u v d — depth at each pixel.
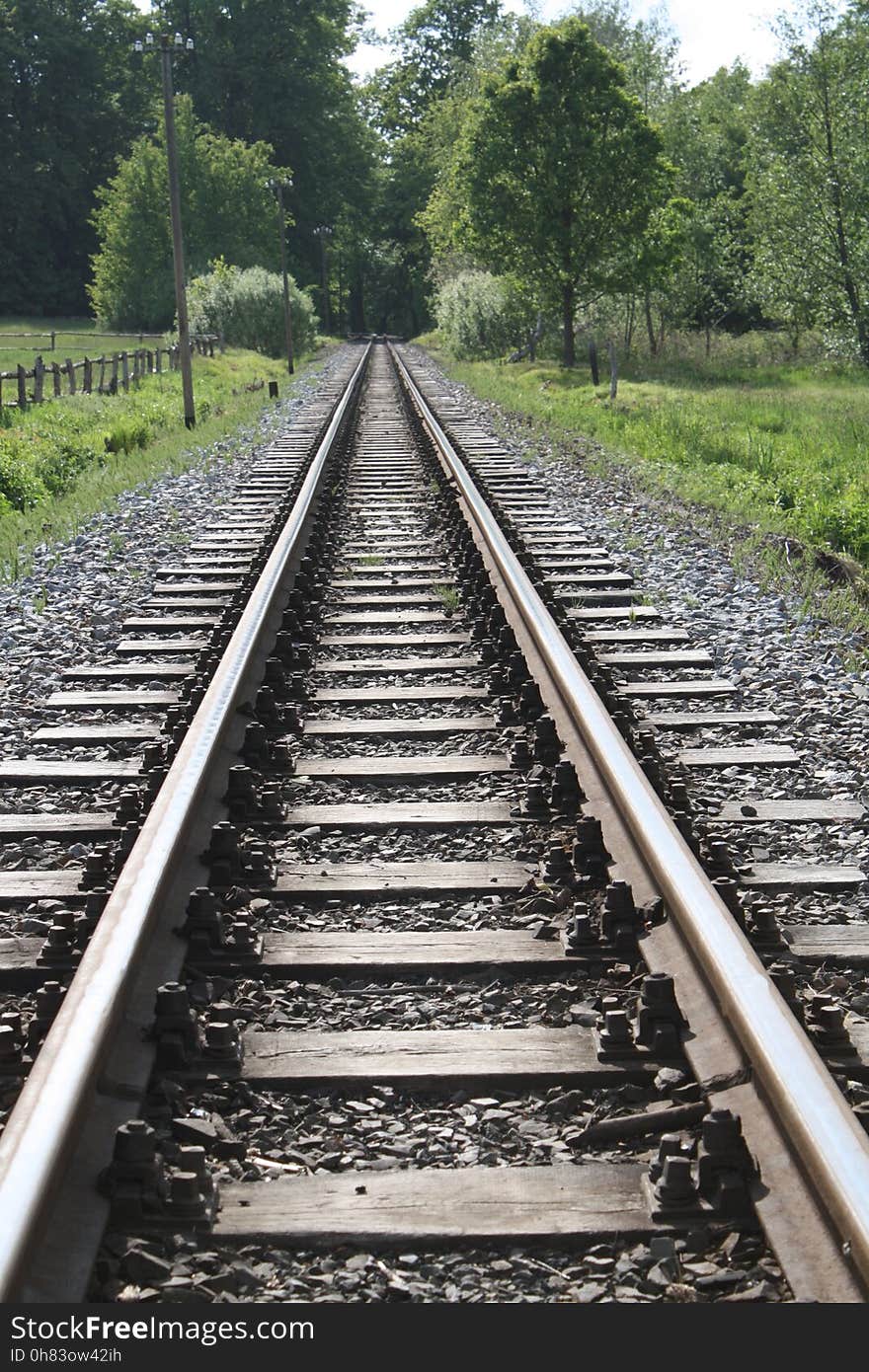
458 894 4.62
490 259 49.12
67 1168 2.82
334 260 113.31
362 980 4.05
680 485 15.62
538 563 10.62
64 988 3.76
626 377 40.53
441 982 4.03
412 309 128.00
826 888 4.73
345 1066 3.50
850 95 37.28
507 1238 2.82
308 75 95.81
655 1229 2.82
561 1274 2.72
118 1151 2.88
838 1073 3.40
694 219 51.50
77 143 92.69
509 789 5.65
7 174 88.44
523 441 21.06
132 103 94.81
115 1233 2.79
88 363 30.58
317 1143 3.21
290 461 18.61
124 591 10.11
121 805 5.20
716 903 3.82
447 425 23.48
